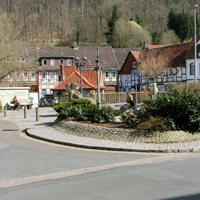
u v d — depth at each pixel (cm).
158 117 1164
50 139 1223
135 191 580
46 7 10612
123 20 10188
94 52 7212
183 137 1131
